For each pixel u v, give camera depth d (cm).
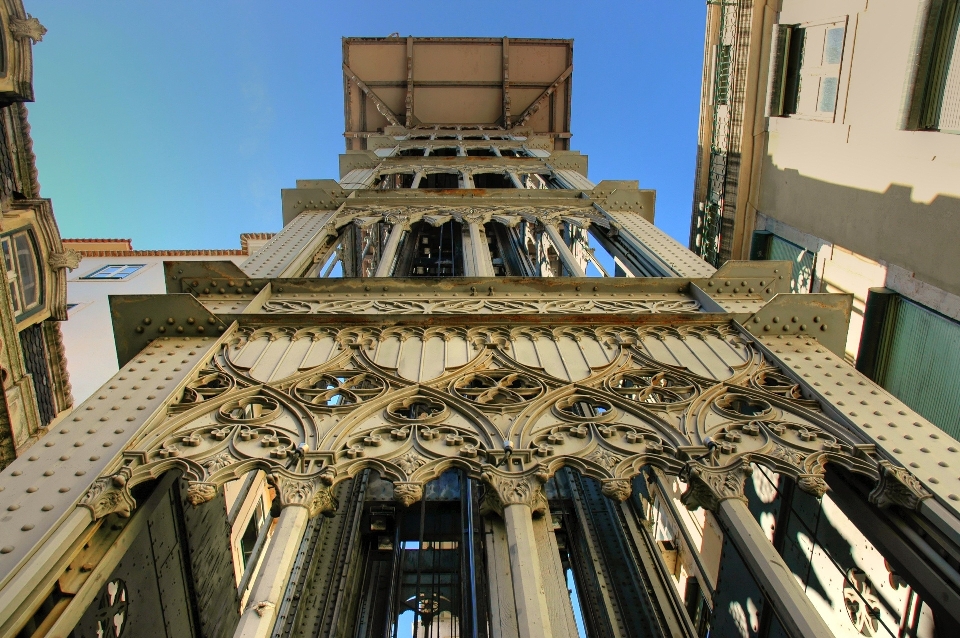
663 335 780
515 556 484
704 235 2109
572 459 564
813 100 1573
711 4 2052
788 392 657
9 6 1309
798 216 1625
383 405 637
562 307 868
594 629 834
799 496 813
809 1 1592
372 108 2958
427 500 966
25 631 450
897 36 1229
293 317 791
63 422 578
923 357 1139
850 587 729
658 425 609
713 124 2070
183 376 655
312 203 1388
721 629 814
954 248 1063
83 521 484
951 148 1078
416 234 1883
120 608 643
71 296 2484
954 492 518
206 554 834
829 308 795
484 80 2959
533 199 1438
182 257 2856
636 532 916
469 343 757
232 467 543
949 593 495
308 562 842
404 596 944
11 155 1448
